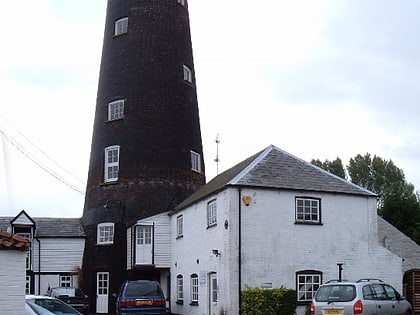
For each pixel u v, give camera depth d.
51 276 39.19
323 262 28.88
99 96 41.75
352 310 19.67
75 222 41.00
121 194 38.81
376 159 71.00
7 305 14.40
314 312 20.47
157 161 39.09
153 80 40.12
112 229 38.59
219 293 28.08
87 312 33.44
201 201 31.38
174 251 35.88
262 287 27.45
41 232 39.62
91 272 38.88
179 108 40.47
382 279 29.84
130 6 41.16
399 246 34.84
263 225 28.05
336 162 70.44
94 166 40.78
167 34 40.97
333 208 29.64
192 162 40.78
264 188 28.33
